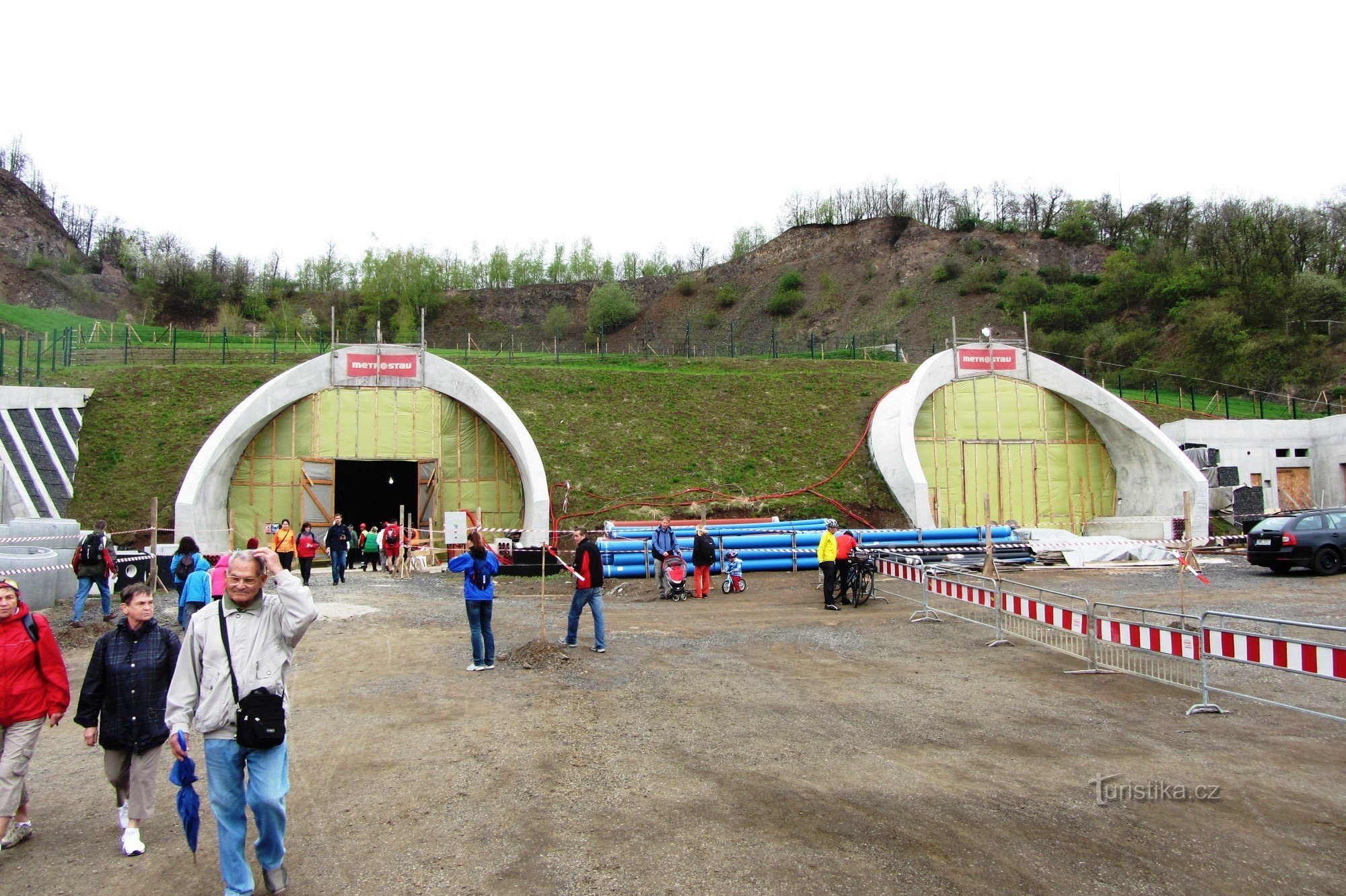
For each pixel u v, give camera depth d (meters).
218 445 21.38
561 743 6.82
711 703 8.08
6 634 5.05
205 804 5.89
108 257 85.69
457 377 24.72
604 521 23.22
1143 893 4.25
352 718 7.67
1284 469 29.00
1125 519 25.52
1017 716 7.60
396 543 20.47
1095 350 56.44
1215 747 6.71
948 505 26.53
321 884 4.45
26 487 20.62
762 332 86.50
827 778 5.98
